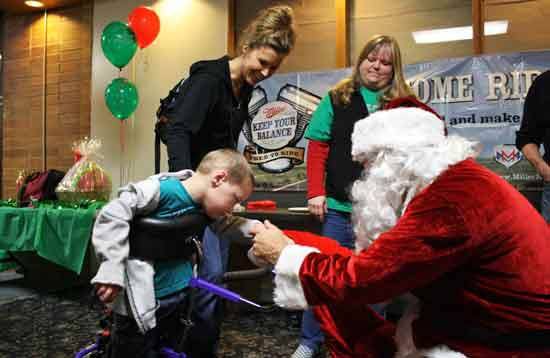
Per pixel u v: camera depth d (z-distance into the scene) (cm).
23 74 413
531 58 246
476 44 272
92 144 319
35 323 256
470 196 83
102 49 341
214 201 125
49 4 391
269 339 234
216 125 168
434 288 90
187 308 127
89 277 351
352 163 188
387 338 106
